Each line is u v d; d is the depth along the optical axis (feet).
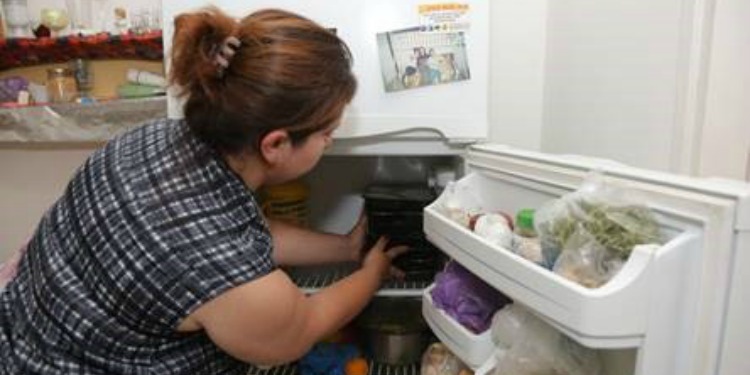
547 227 2.20
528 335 2.44
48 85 4.57
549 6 4.40
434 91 3.23
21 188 5.09
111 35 4.46
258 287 2.21
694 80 2.48
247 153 2.39
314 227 4.53
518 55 4.56
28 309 2.47
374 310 3.98
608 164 2.29
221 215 2.34
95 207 2.34
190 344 2.44
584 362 2.38
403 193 3.91
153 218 2.24
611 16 3.16
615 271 1.91
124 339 2.30
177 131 2.55
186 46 2.26
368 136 3.29
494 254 2.29
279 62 2.17
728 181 1.84
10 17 4.52
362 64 3.21
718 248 1.65
